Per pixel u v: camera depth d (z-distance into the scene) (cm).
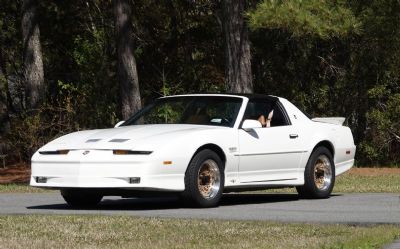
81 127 6538
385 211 2602
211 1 6888
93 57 6700
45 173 2658
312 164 3145
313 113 6681
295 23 4756
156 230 2048
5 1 7406
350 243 1795
